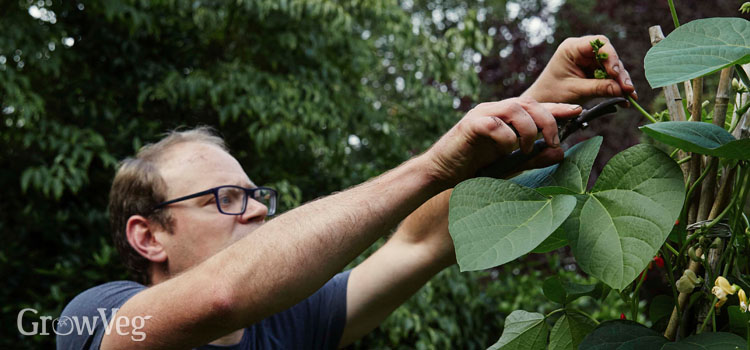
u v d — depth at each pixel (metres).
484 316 3.80
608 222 0.59
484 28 7.86
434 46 4.36
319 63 4.37
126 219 1.46
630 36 5.58
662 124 0.61
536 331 0.80
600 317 3.23
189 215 1.41
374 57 4.58
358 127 4.38
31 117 3.74
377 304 1.35
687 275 0.63
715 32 0.58
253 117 4.09
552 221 0.57
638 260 0.55
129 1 3.87
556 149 0.72
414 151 4.57
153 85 4.08
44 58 3.77
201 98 4.16
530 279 3.91
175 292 0.85
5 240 3.77
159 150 1.49
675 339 0.67
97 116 4.04
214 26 4.27
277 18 4.19
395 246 1.35
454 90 6.28
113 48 4.06
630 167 0.61
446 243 1.25
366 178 4.23
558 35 7.23
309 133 3.99
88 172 3.96
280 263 0.80
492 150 0.73
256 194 1.50
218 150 1.51
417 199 0.79
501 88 6.87
